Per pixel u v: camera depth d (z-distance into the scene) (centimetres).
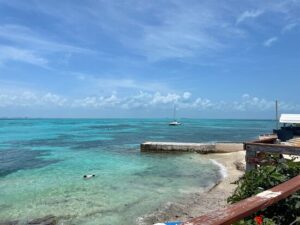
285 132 3016
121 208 1406
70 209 1398
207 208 1371
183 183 1927
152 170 2406
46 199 1563
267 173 623
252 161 1015
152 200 1530
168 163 2764
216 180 2008
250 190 616
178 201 1502
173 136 6856
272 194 314
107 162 2853
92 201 1523
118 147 4203
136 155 3338
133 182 1958
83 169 2470
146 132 8475
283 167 660
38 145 4594
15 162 2884
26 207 1432
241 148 3347
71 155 3384
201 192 1678
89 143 4888
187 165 2645
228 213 251
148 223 1216
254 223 473
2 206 1446
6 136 6744
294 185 352
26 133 7962
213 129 11256
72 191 1727
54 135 7088
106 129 10319
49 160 3011
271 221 474
